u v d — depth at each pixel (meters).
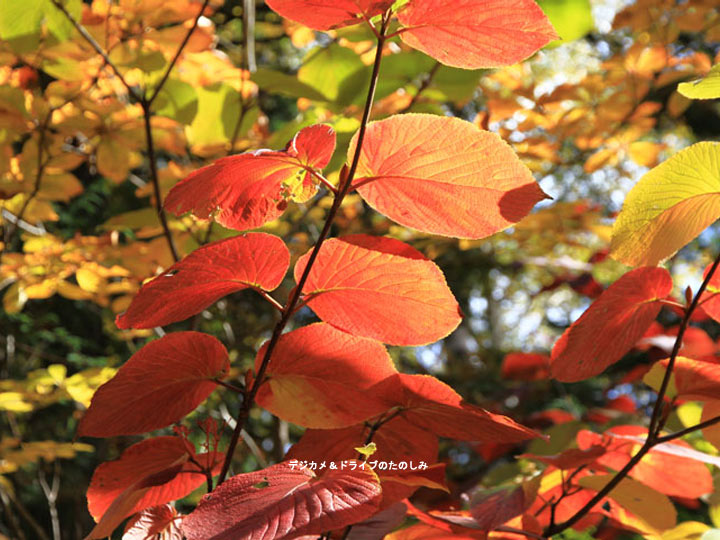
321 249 0.48
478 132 0.45
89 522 3.03
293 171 0.46
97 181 2.94
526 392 1.93
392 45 1.22
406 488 0.51
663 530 0.61
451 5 0.43
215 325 1.99
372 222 1.69
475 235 0.49
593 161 1.52
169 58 1.10
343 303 0.50
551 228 1.59
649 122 1.49
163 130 1.18
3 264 1.27
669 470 0.65
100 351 3.15
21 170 1.16
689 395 0.58
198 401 0.50
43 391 1.24
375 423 0.54
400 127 0.45
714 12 1.50
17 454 1.40
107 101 1.07
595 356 0.56
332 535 0.52
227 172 0.45
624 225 0.53
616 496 0.61
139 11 0.99
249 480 0.43
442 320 0.50
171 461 0.52
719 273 0.55
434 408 0.52
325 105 1.01
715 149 0.49
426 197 0.48
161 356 0.48
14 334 2.87
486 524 0.54
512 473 0.92
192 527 0.40
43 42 0.96
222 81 1.16
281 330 0.48
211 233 1.05
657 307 0.55
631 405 1.43
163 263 1.17
